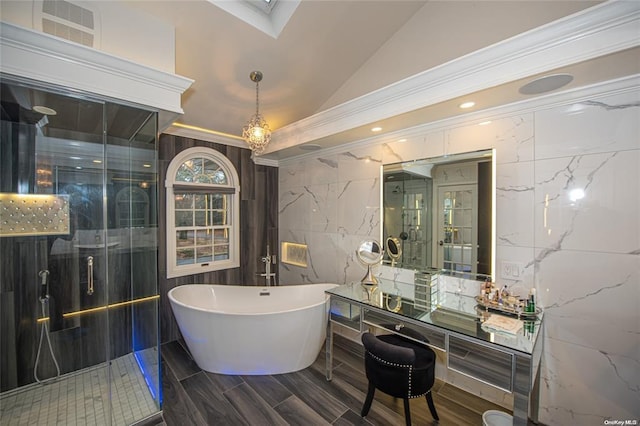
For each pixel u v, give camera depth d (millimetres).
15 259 2162
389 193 2682
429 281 2383
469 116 2109
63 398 2098
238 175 3727
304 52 2236
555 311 1770
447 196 2270
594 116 1629
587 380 1666
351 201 3057
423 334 1772
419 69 2148
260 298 3223
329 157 3307
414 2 2016
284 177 3998
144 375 2297
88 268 2420
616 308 1577
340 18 1990
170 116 1946
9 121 2031
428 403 1871
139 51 1711
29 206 2189
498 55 1579
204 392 2184
